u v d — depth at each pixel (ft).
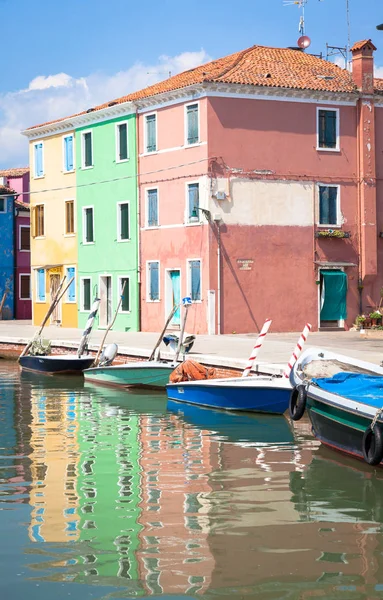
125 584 24.58
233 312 104.94
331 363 47.57
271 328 106.93
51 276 135.95
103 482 36.76
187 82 107.24
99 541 28.35
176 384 61.41
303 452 43.16
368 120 111.04
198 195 105.91
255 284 106.11
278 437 47.47
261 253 106.32
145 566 25.98
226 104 104.47
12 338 103.45
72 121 127.85
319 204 109.60
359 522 30.55
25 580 24.90
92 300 126.00
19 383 75.92
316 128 108.99
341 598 23.59
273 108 106.73
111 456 42.50
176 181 109.19
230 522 30.55
